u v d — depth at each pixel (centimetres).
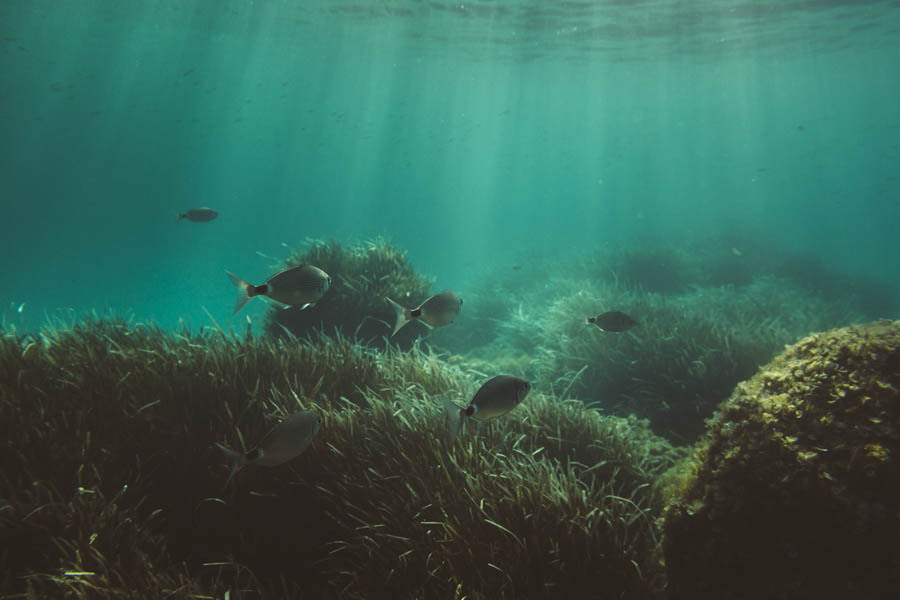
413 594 101
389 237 317
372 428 142
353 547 115
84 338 166
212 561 121
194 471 129
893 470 85
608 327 174
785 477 93
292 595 110
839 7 648
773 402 100
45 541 107
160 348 164
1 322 175
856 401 93
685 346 228
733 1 616
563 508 111
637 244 624
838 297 467
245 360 157
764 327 262
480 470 125
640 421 201
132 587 100
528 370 272
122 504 120
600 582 101
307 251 295
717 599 95
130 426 134
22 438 122
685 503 103
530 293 479
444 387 176
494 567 98
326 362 172
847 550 85
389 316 262
